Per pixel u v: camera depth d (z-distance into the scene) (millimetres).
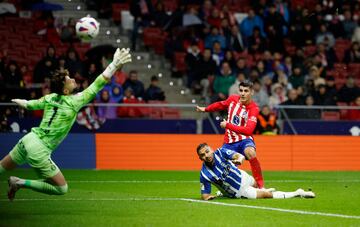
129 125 57844
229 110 37062
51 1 71188
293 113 59375
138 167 57188
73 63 60094
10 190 28062
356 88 65125
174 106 57438
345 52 72000
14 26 67812
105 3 72062
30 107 29031
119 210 30000
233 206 31234
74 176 49625
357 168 59219
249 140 36688
